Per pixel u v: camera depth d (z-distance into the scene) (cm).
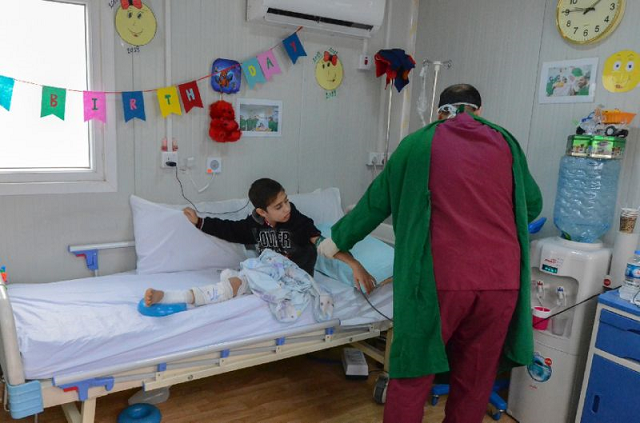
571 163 215
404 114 311
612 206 212
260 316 191
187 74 237
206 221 233
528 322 159
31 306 178
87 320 168
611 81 212
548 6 233
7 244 211
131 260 239
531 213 173
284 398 224
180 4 229
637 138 204
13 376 147
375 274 215
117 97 222
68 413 180
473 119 162
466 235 148
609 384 182
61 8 210
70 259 225
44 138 216
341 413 216
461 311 150
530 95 243
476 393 162
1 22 200
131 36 220
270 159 270
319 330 208
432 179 152
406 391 155
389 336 226
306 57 270
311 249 229
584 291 194
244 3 246
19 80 198
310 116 279
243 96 254
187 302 184
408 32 302
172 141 238
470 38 270
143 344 167
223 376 240
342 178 298
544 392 207
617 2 206
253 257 237
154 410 202
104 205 228
